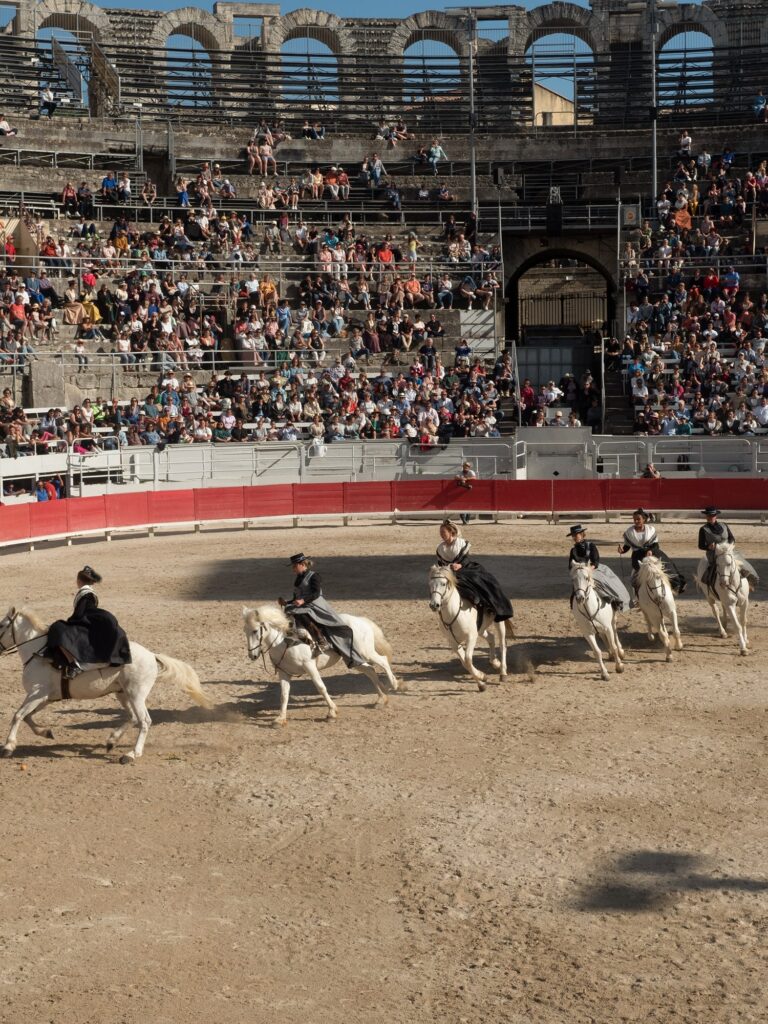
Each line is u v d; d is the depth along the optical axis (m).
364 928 10.45
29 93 60.28
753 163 57.00
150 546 35.38
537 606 24.95
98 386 44.59
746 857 11.72
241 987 9.47
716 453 41.97
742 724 16.28
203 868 11.80
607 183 57.09
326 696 16.94
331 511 40.12
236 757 15.30
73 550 34.75
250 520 40.16
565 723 16.55
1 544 34.19
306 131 59.44
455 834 12.49
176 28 65.00
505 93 62.06
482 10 65.75
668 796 13.48
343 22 65.94
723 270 50.88
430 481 40.16
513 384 47.75
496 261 53.06
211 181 54.56
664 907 10.70
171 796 13.87
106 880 11.52
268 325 48.28
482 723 16.64
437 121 62.19
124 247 49.75
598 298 64.50
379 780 14.27
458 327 51.25
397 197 56.03
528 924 10.44
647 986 9.35
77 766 15.02
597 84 61.38
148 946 10.16
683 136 56.44
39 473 37.94
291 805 13.48
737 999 9.14
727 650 20.81
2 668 20.73
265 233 52.53
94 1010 9.13
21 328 43.66
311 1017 9.02
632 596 21.42
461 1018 8.96
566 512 39.53
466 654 18.28
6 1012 9.11
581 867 11.59
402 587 27.62
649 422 43.88
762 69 62.03
